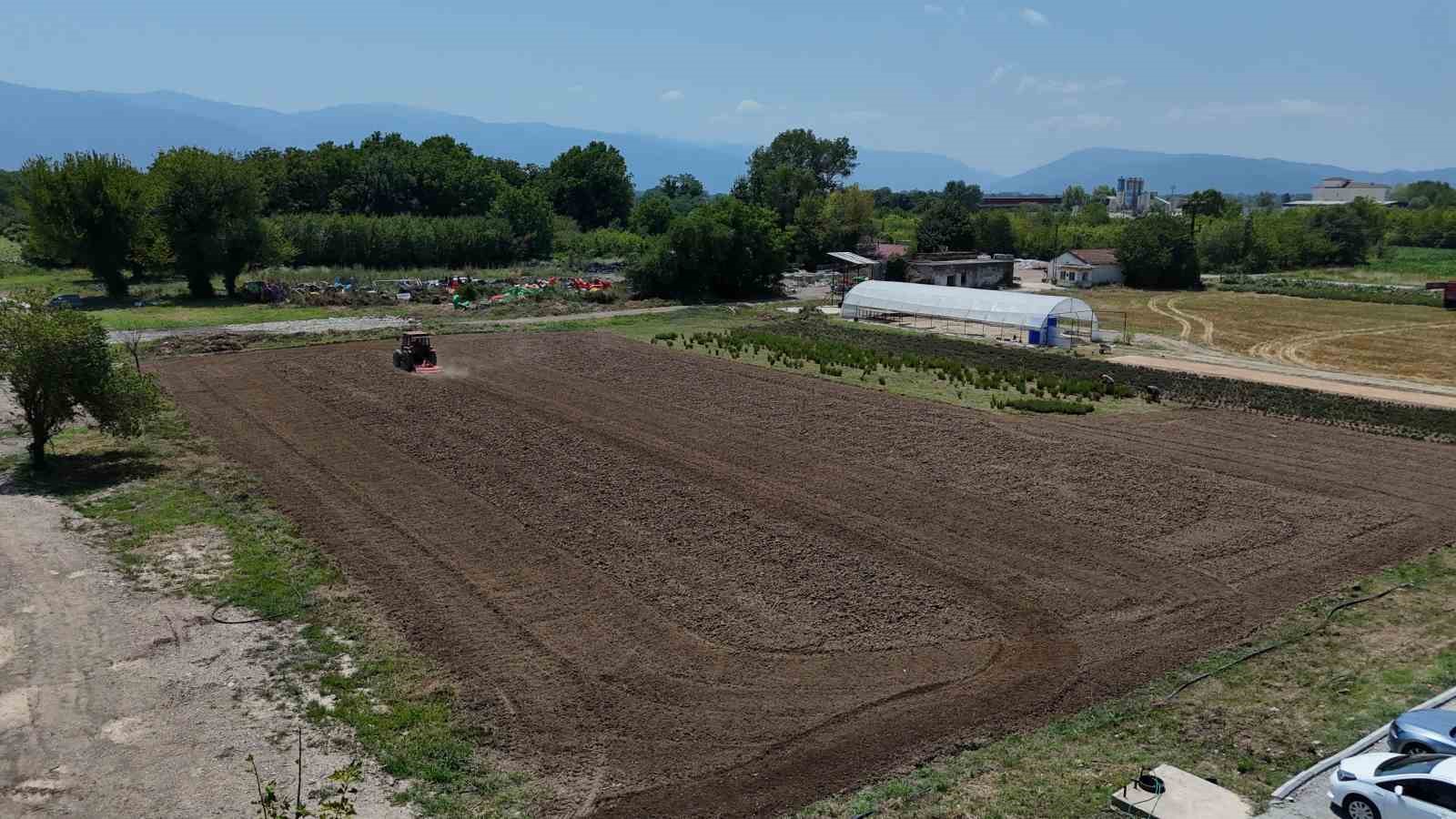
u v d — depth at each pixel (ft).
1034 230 522.06
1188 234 366.02
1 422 139.23
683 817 55.47
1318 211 504.02
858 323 251.60
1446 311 288.10
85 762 59.77
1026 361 194.90
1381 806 52.37
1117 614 81.30
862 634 77.46
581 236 463.01
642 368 185.47
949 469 120.16
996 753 61.77
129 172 273.33
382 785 57.72
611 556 92.17
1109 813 55.21
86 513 101.86
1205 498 109.60
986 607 82.33
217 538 95.66
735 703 67.56
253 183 277.23
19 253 402.72
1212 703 67.62
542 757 61.00
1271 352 213.66
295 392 159.22
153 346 197.57
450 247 374.63
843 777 59.41
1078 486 113.60
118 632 75.97
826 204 436.76
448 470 117.80
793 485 113.39
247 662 71.82
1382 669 72.13
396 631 77.00
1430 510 106.01
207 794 56.65
